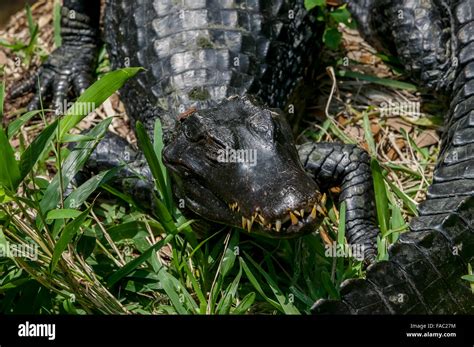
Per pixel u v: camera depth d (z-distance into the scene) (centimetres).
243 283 380
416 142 471
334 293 358
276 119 371
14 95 516
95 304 345
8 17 571
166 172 395
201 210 373
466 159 385
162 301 371
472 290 338
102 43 543
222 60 433
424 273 329
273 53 449
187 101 420
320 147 428
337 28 513
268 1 461
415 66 465
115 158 426
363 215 412
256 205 338
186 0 455
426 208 362
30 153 333
